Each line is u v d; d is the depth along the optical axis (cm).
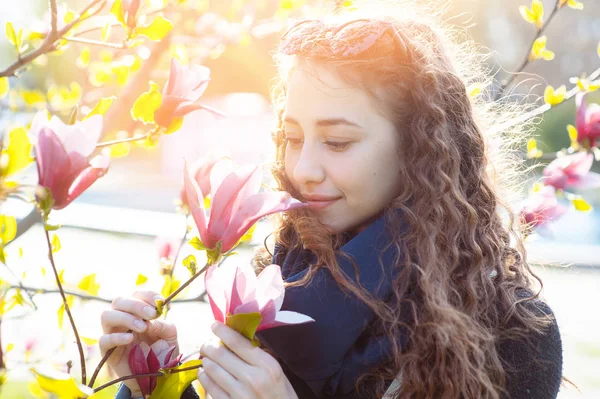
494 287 145
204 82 141
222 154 147
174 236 220
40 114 108
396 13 158
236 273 115
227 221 113
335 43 136
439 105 149
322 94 137
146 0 152
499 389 135
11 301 147
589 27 1619
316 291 143
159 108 142
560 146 1275
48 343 191
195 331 484
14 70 134
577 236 876
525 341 140
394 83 142
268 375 120
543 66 1611
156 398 124
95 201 1045
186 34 280
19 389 236
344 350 141
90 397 111
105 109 119
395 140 143
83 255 686
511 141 181
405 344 140
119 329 139
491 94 195
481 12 1559
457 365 133
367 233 144
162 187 1223
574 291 647
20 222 201
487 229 155
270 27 279
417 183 143
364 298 138
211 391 123
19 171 111
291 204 112
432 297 136
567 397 429
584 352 506
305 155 139
